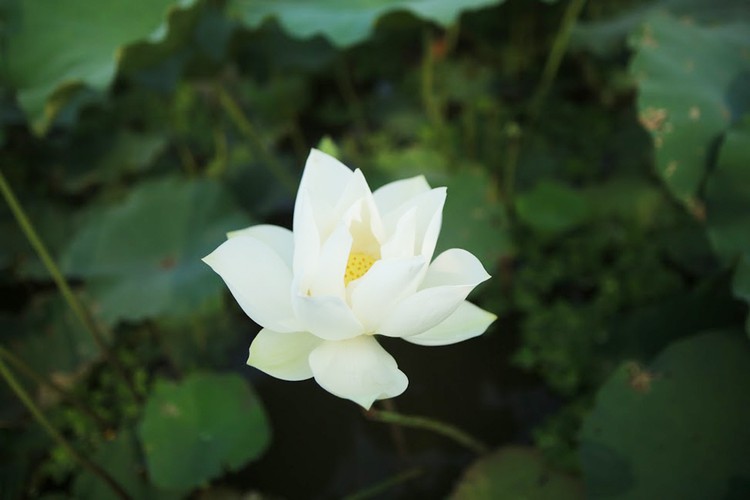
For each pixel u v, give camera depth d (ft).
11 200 4.67
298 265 3.93
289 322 3.97
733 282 4.54
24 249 5.49
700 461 4.38
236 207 5.29
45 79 5.00
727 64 5.00
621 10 6.10
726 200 4.68
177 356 5.32
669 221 5.57
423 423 4.59
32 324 5.19
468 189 5.40
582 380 5.14
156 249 5.16
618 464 4.43
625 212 5.65
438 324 4.00
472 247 5.24
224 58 5.68
